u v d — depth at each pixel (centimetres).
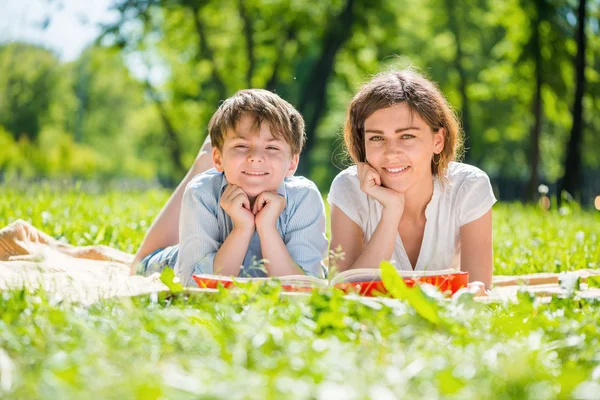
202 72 3409
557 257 764
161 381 226
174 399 214
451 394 227
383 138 519
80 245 764
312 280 430
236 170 514
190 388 220
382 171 521
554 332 330
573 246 802
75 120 6344
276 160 516
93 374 240
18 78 5028
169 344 284
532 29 2603
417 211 552
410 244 562
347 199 564
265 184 514
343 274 439
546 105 2880
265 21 3033
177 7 2897
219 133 528
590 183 5116
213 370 246
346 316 328
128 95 6356
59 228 809
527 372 251
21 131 5316
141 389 214
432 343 291
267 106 521
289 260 508
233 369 244
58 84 5275
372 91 526
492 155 4406
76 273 504
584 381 251
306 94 2892
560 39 2602
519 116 3681
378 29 3062
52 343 287
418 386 240
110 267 599
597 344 318
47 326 305
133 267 601
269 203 507
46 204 1020
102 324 321
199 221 521
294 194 543
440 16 3331
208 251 519
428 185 544
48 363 254
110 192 1472
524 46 2652
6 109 5156
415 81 529
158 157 6028
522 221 1097
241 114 516
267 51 3102
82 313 345
